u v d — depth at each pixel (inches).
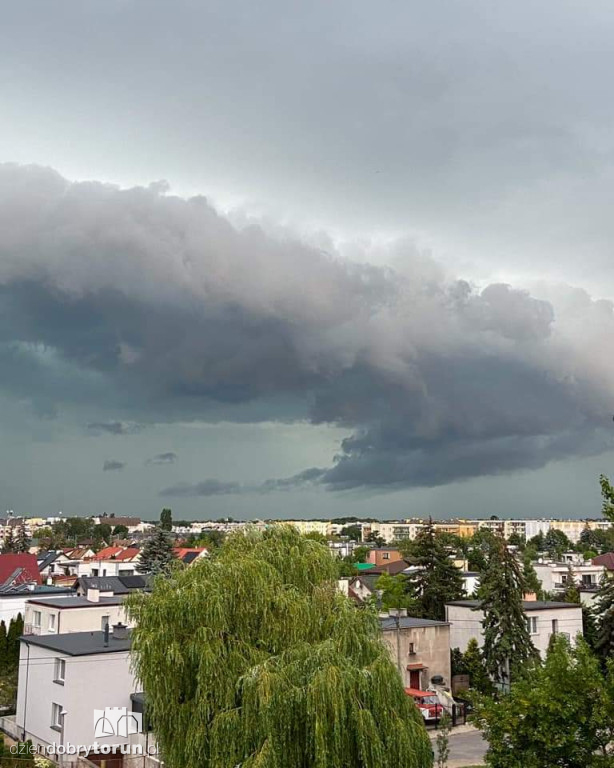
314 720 778.2
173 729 902.4
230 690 872.9
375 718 816.9
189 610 935.7
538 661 857.5
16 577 3309.5
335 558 1097.4
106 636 1529.3
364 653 901.2
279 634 941.2
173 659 903.7
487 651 1900.8
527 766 695.7
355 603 1032.8
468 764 1373.0
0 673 2048.5
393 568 4547.2
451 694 1867.6
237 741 815.7
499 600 1902.1
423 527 2640.3
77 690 1432.1
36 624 2032.5
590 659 743.7
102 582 2719.0
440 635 1898.4
